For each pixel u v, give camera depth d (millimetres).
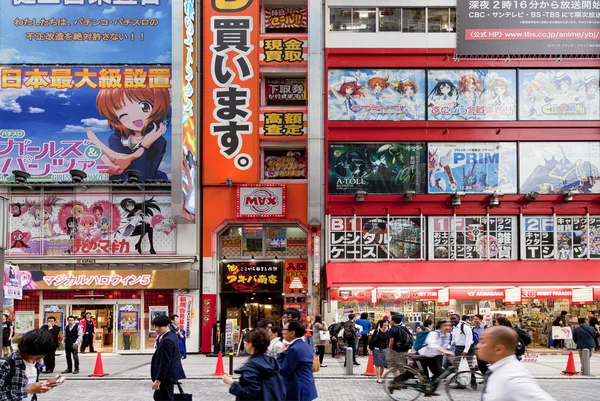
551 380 17859
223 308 29266
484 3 29094
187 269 28172
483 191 28953
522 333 14727
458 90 29219
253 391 6906
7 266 17016
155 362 10164
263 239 29656
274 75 30109
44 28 28906
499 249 28719
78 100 28719
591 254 28719
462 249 28719
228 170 29047
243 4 29438
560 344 27641
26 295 28359
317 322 22953
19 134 28562
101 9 28969
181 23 25953
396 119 29172
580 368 20906
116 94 28703
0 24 28875
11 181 28234
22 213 28562
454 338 15766
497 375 4953
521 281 27312
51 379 6109
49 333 6188
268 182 29484
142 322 28188
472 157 29109
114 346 27953
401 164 29109
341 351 26156
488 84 29266
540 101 29266
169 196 28703
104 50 28859
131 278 27906
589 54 29000
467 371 14805
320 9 29234
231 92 29250
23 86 28734
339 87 29281
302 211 29000
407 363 14867
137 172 27141
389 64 29266
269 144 29375
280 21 30484
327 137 28938
